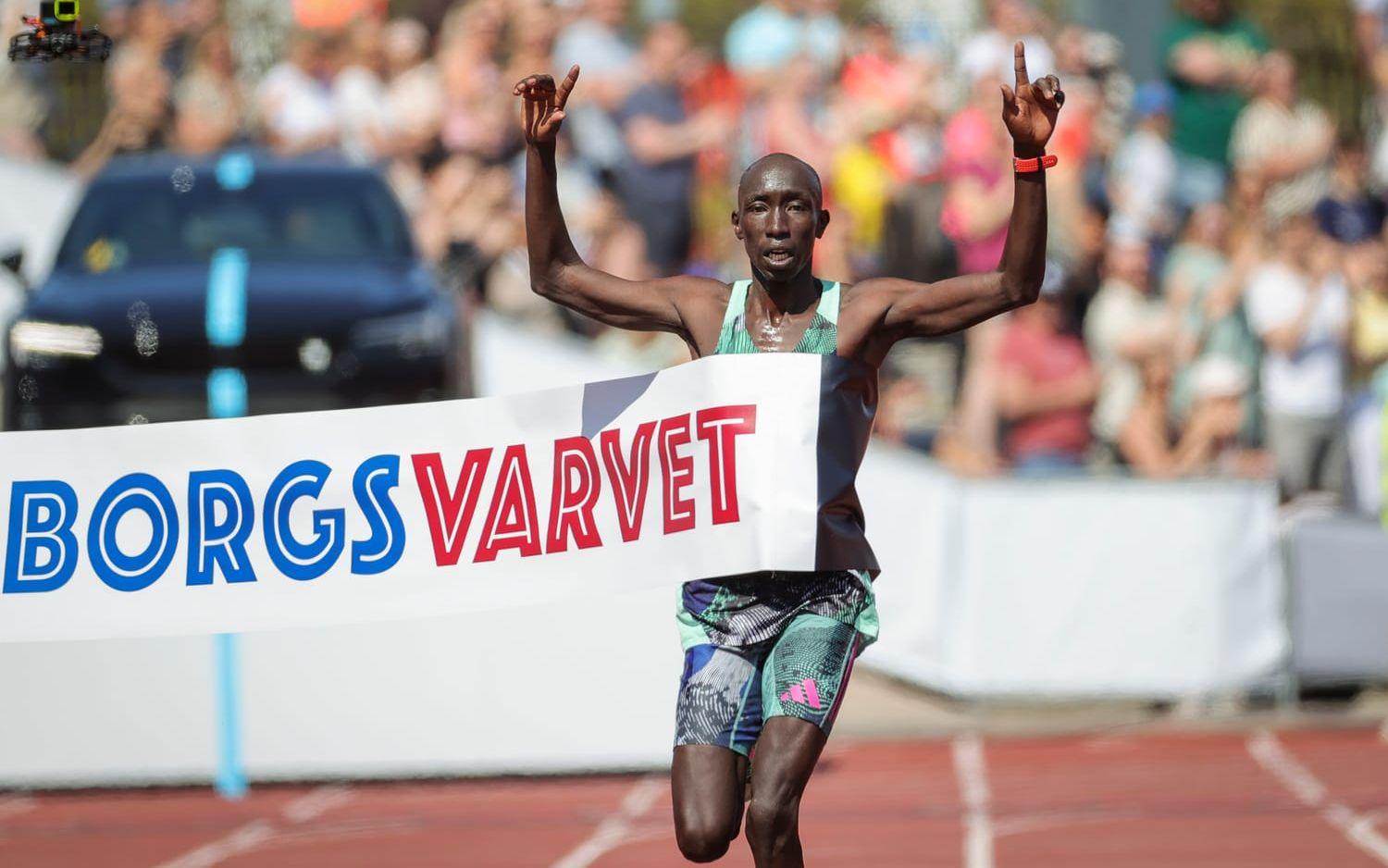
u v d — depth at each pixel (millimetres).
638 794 30953
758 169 17359
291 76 49938
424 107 48906
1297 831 27344
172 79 49844
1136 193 49906
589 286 18047
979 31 52719
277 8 51406
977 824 28141
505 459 18625
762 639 17406
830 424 17328
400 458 18875
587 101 49344
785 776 16328
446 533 18812
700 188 51031
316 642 31844
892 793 30688
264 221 40156
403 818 29453
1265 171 49656
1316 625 36125
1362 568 36281
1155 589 35594
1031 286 16844
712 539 17516
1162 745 34906
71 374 36188
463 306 39344
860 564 17297
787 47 50531
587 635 32000
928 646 35375
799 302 17641
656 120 48906
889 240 47406
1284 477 44625
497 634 31984
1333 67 53750
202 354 36219
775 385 17375
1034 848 26406
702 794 16609
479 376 42656
